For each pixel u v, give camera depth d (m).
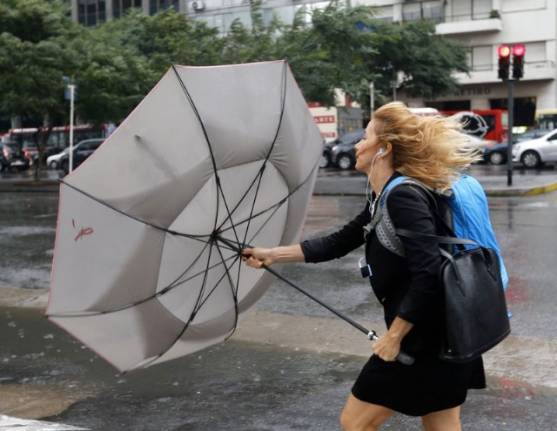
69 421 4.38
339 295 7.64
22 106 25.02
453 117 2.70
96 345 2.75
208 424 4.29
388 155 2.66
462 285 2.42
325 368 5.23
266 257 3.10
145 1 49.66
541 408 4.35
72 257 2.59
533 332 6.04
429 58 38.69
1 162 39.75
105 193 2.63
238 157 2.98
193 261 3.00
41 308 7.36
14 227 14.12
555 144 28.95
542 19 47.03
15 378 5.20
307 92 22.22
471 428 4.09
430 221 2.47
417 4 49.22
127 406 4.61
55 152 46.94
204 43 22.83
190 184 2.83
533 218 13.43
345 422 2.78
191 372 5.22
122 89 25.20
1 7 24.14
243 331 6.21
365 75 23.95
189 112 2.75
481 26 47.62
